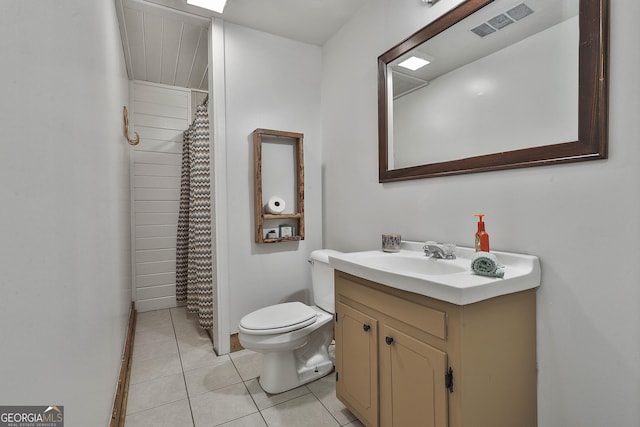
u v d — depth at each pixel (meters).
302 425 1.44
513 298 1.06
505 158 1.23
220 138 2.15
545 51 1.10
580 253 1.03
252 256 2.29
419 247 1.62
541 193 1.13
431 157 1.57
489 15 1.28
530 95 1.15
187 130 3.06
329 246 2.52
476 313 0.95
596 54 0.96
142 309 3.13
